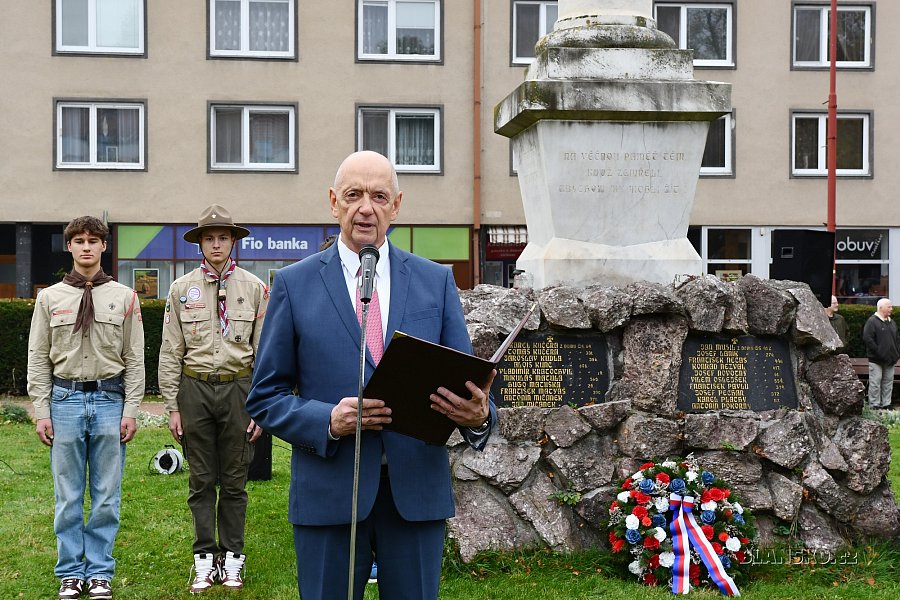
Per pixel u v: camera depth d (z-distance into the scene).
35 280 25.53
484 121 25.06
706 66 25.67
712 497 5.73
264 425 3.65
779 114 25.83
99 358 5.83
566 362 6.12
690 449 6.03
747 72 25.75
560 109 6.53
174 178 24.50
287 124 24.94
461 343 3.76
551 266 6.62
